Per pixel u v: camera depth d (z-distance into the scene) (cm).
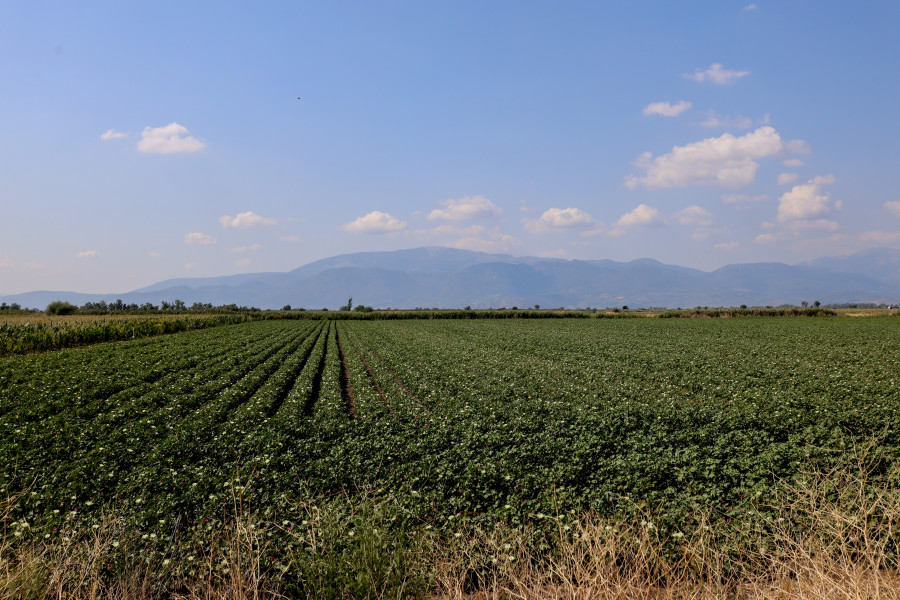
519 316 10212
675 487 971
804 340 4059
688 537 731
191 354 3150
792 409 1543
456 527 799
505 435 1330
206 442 1358
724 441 1240
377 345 4041
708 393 1969
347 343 4347
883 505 742
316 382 2478
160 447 1255
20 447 1223
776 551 681
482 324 7556
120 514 829
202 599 630
